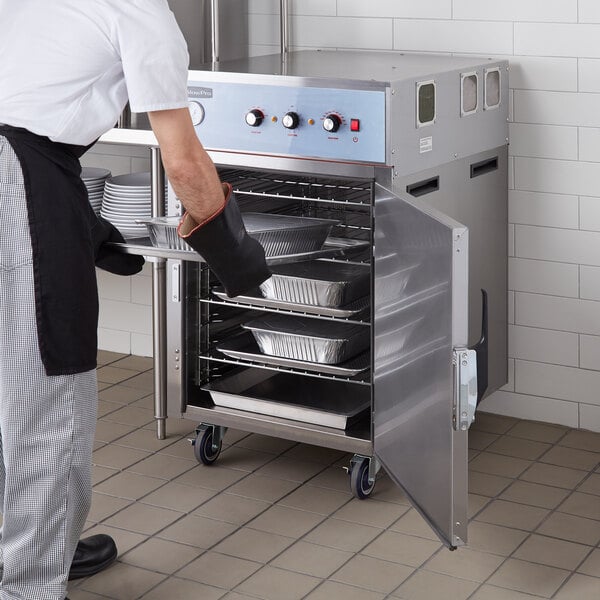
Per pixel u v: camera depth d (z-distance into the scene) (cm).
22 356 266
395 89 329
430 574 314
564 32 391
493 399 431
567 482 372
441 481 294
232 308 411
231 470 384
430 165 354
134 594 307
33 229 261
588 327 407
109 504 359
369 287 371
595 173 396
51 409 273
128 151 476
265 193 387
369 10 423
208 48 445
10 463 275
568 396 416
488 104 387
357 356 376
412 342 307
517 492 365
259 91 348
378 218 333
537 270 412
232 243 277
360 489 360
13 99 259
